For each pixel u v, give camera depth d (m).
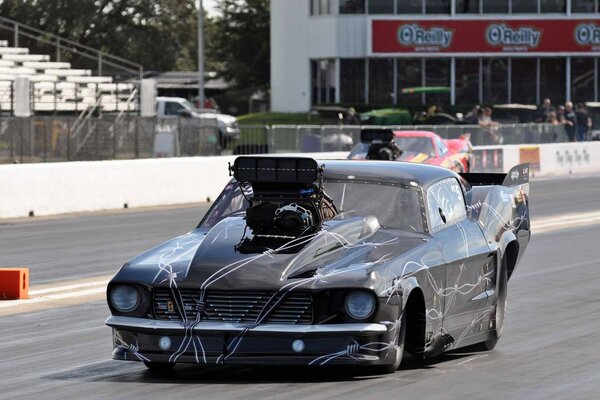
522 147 125.00
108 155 116.12
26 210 77.50
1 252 57.84
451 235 30.11
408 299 27.78
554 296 43.16
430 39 192.00
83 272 50.38
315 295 25.80
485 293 31.52
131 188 84.94
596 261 53.88
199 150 115.50
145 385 26.88
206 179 91.25
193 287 26.27
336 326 25.78
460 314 29.98
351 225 28.38
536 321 37.47
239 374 28.03
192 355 26.06
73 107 136.12
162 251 28.25
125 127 116.25
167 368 28.52
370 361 25.98
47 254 56.97
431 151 84.50
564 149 131.00
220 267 26.53
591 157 135.00
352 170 30.69
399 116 164.62
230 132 115.69
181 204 88.31
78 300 42.50
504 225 33.41
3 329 36.34
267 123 184.50
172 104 162.50
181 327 26.08
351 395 25.44
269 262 26.52
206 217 30.41
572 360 30.44
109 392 26.17
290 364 25.72
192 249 27.98
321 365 26.23
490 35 192.88
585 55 195.38
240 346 25.84
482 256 31.19
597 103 178.38
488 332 31.95
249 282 26.05
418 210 29.70
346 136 119.12
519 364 29.81
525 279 48.16
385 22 191.38
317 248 27.09
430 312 28.03
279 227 27.88
